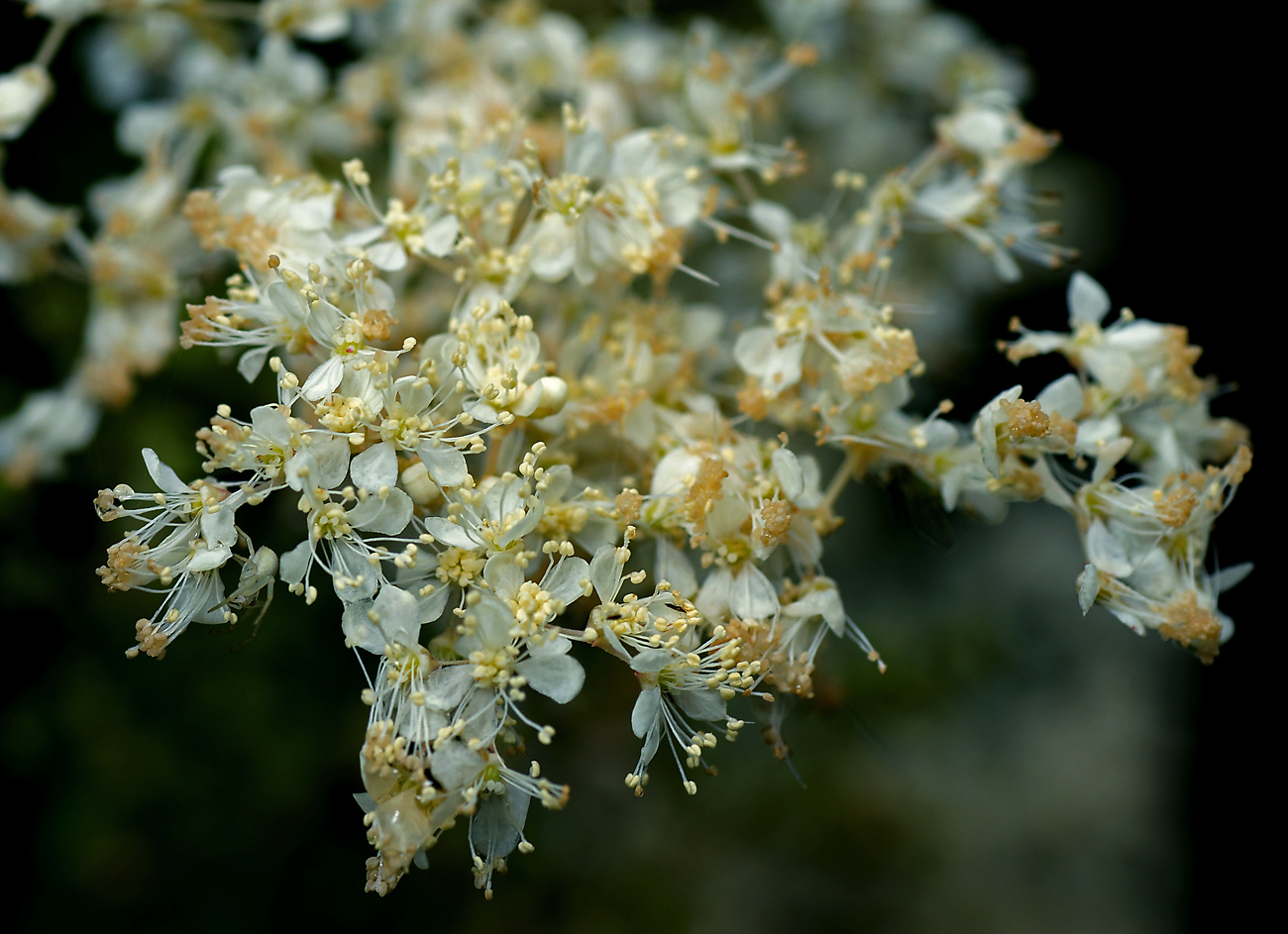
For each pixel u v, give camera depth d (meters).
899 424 0.20
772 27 0.24
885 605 0.31
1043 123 0.32
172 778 0.24
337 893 0.25
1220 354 0.33
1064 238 0.30
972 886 0.37
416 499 0.20
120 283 0.22
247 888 0.24
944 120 0.22
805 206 0.24
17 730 0.23
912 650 0.31
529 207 0.21
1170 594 0.20
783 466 0.20
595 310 0.21
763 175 0.22
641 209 0.21
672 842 0.34
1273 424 0.33
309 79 0.22
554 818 0.32
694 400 0.21
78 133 0.23
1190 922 0.38
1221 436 0.21
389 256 0.20
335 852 0.25
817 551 0.20
